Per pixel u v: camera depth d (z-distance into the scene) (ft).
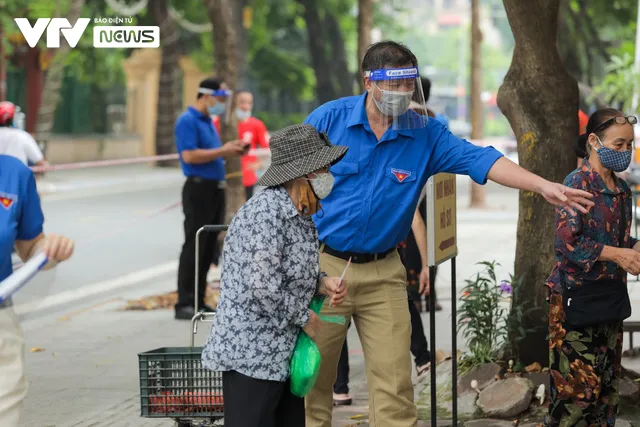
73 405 56.08
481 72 169.27
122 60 300.40
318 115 40.45
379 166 39.68
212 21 98.63
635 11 193.16
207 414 42.34
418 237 54.95
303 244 34.32
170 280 100.58
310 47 314.14
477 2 168.96
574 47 188.96
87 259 113.70
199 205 78.28
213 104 78.23
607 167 39.58
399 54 38.40
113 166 295.69
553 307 41.37
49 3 192.34
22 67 268.21
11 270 33.40
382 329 40.16
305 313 34.12
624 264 38.83
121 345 71.61
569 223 39.34
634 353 63.21
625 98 128.16
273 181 33.99
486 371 52.60
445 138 39.88
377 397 40.27
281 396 35.32
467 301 53.98
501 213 160.66
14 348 32.58
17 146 88.07
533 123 52.95
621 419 48.62
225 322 33.96
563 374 41.19
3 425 32.09
